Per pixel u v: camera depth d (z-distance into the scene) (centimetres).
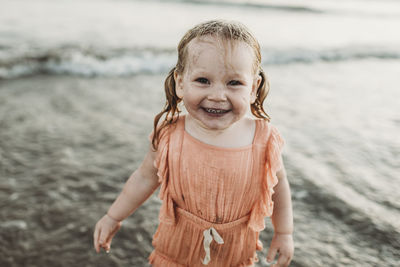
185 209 152
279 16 2070
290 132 407
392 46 1196
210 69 118
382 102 538
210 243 154
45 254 224
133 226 251
